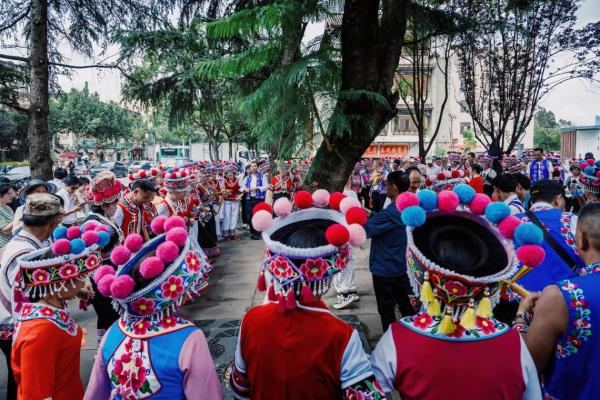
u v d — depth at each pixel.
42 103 8.06
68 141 58.84
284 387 1.55
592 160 5.34
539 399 1.48
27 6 8.75
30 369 1.83
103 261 3.56
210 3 8.73
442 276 1.42
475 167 10.48
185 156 41.97
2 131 23.50
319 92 2.75
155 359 1.63
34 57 7.92
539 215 2.75
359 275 6.24
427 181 6.68
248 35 3.30
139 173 5.91
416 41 4.31
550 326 1.66
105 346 1.74
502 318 3.05
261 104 2.83
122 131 47.59
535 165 12.13
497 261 1.49
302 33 2.94
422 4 4.34
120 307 1.77
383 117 3.06
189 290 1.72
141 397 1.63
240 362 1.70
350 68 2.95
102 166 34.56
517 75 12.87
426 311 1.58
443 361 1.43
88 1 8.81
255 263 7.41
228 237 9.81
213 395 1.67
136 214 4.16
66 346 2.00
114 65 9.50
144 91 10.16
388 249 3.57
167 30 9.38
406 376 1.48
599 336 1.59
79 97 44.69
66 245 2.01
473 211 1.61
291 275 1.55
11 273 2.55
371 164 15.04
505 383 1.41
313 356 1.55
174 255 1.64
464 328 1.47
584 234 1.75
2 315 2.61
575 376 1.64
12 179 22.02
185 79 9.62
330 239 1.51
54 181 8.05
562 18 11.32
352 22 2.92
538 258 1.39
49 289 1.97
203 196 7.58
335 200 1.78
